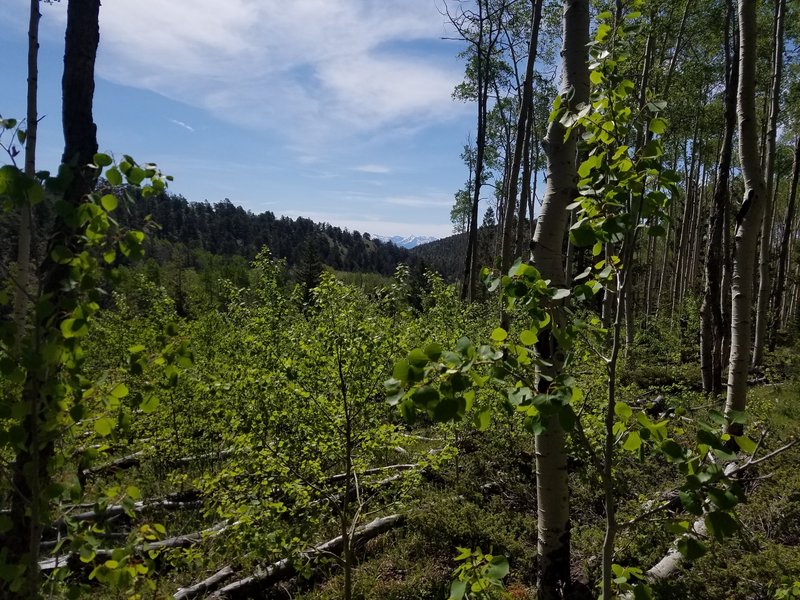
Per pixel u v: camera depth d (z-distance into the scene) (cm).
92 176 200
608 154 195
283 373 407
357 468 410
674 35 1374
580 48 371
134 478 668
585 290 187
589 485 564
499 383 187
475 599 202
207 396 589
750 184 514
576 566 437
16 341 162
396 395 158
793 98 1311
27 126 299
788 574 347
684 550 163
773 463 545
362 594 421
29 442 173
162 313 838
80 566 402
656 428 169
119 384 184
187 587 437
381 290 518
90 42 249
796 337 1758
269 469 389
